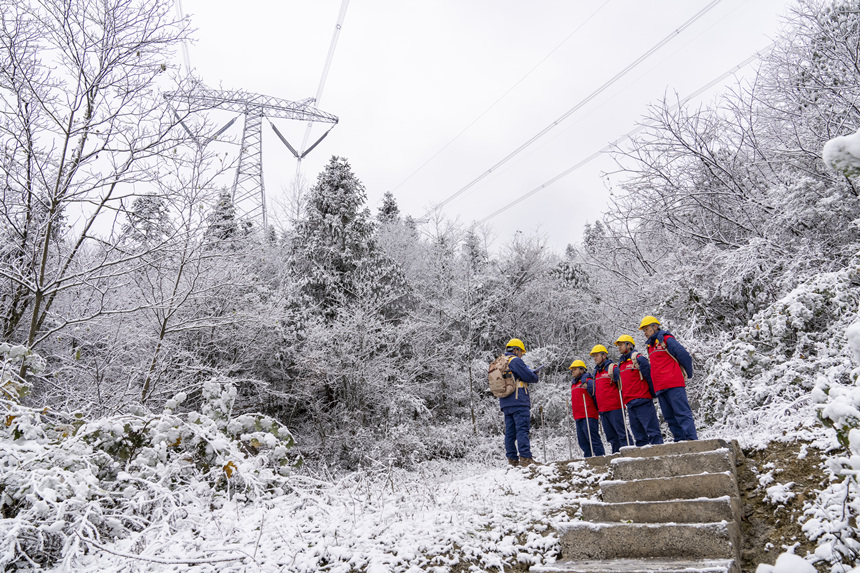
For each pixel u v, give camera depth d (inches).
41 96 265.9
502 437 513.7
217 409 226.8
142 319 391.2
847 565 108.1
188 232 328.8
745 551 129.2
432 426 508.1
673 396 224.7
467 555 145.6
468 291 641.0
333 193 634.2
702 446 179.0
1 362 217.2
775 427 193.5
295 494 210.4
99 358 349.4
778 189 335.6
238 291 443.8
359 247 620.4
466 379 592.7
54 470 157.6
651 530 133.3
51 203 273.3
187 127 304.5
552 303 720.3
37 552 155.0
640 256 451.2
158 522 165.0
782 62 351.9
